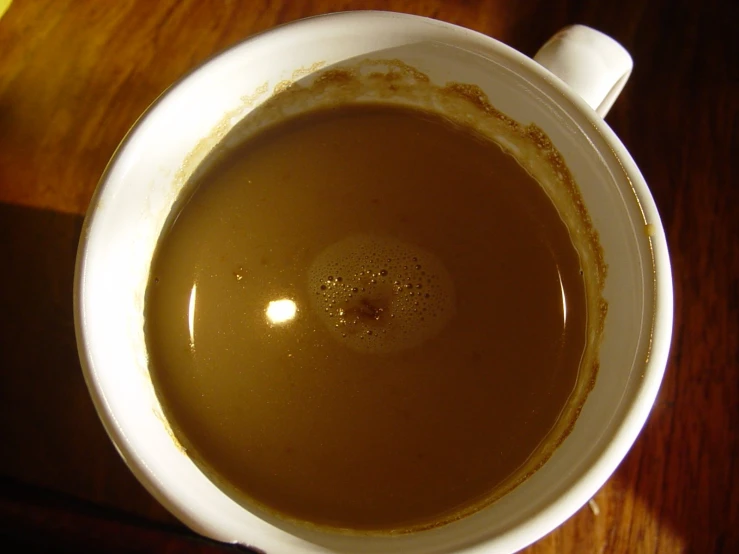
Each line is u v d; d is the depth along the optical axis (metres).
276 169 0.17
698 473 0.16
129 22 0.18
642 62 0.18
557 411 0.15
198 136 0.16
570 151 0.14
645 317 0.12
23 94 0.17
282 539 0.12
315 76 0.15
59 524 0.15
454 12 0.18
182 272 0.17
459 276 0.17
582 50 0.15
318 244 0.17
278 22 0.18
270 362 0.16
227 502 0.12
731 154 0.17
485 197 0.17
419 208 0.17
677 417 0.16
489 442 0.15
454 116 0.17
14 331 0.16
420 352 0.16
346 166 0.17
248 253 0.17
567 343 0.16
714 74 0.18
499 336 0.16
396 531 0.15
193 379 0.16
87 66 0.18
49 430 0.16
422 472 0.15
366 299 0.16
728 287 0.17
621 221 0.13
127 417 0.12
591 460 0.12
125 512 0.16
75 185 0.17
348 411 0.16
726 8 0.18
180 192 0.16
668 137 0.17
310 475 0.15
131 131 0.14
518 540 0.11
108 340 0.13
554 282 0.16
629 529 0.16
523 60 0.13
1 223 0.17
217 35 0.18
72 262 0.17
